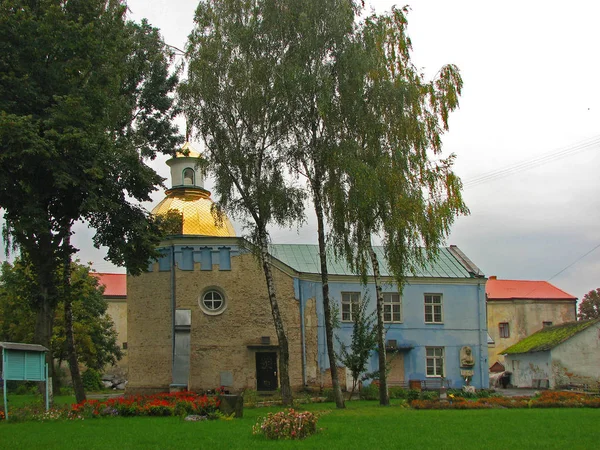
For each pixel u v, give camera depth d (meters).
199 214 36.44
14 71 22.08
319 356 35.25
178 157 37.84
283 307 34.31
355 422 18.62
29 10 22.05
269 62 24.16
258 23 24.61
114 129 26.61
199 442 14.44
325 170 23.88
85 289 43.62
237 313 33.50
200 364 32.59
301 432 15.21
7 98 21.55
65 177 21.16
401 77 25.77
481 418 19.61
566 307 59.69
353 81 23.34
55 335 42.25
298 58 23.61
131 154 24.19
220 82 24.80
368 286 37.31
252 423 18.56
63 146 21.22
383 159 23.52
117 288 62.19
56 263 24.77
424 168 25.92
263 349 33.41
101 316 55.50
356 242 24.77
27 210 21.48
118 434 15.98
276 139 24.38
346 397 32.16
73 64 22.58
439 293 38.41
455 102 27.62
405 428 16.94
